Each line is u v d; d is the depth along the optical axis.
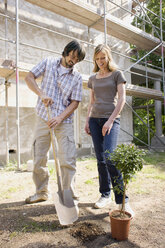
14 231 1.77
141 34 7.22
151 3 10.05
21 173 4.00
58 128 2.22
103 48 2.25
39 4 5.35
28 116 5.46
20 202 2.46
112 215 1.71
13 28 5.32
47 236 1.70
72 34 6.55
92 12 5.73
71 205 1.87
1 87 5.12
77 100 2.28
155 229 1.82
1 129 5.06
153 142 8.70
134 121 12.29
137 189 2.97
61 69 2.28
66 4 5.35
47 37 5.96
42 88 2.28
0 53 5.10
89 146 6.67
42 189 2.42
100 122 2.33
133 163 1.68
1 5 5.13
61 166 2.21
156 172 4.05
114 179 2.08
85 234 1.71
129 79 8.31
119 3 7.95
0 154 5.02
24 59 5.50
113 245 1.57
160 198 2.61
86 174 3.95
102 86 2.32
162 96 8.00
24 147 5.37
